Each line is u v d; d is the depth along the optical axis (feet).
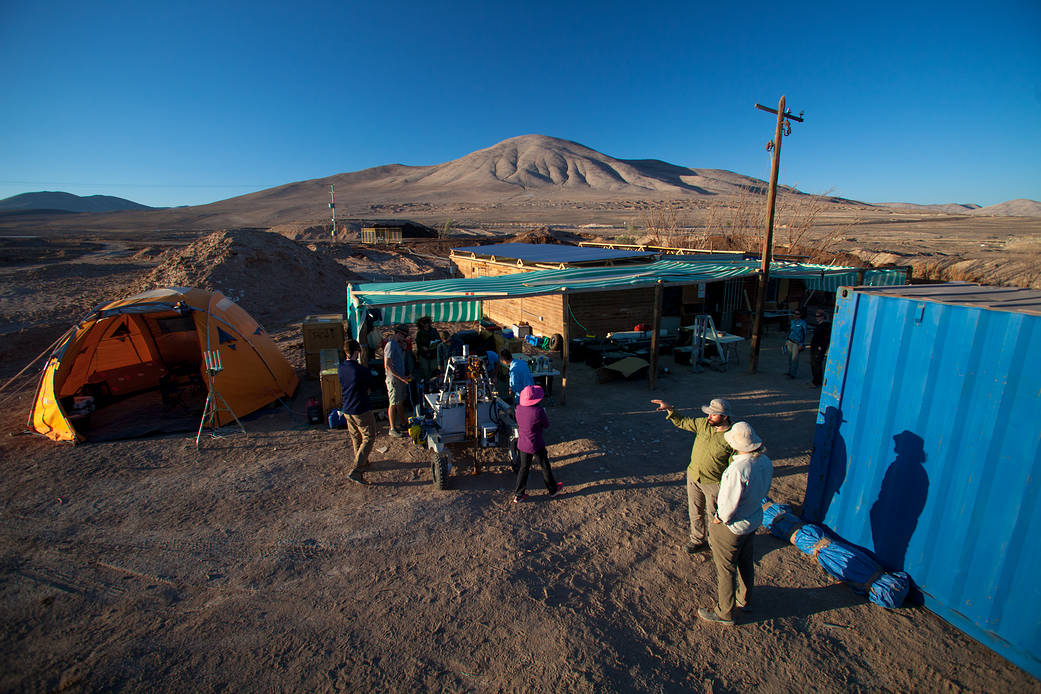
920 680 12.74
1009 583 13.01
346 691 12.46
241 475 23.50
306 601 15.62
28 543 18.39
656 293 36.19
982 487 13.46
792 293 61.46
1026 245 131.75
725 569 14.16
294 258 78.89
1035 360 12.20
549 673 12.96
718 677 12.91
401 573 16.90
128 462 24.75
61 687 12.47
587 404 33.83
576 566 17.30
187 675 12.89
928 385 14.71
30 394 35.32
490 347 38.86
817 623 14.64
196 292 32.76
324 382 29.27
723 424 15.61
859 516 17.11
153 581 16.49
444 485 22.18
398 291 36.09
